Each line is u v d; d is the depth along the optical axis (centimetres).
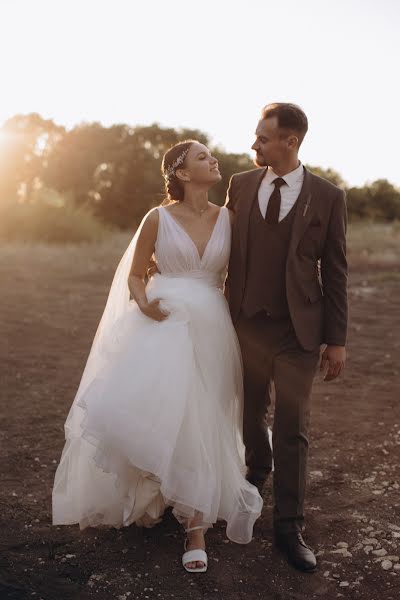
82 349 748
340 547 314
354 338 826
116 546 314
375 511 349
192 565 291
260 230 313
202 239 320
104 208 4181
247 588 280
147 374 298
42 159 4481
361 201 4788
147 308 311
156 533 327
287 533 304
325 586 282
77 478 324
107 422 292
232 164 3831
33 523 334
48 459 419
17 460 415
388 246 2117
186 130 4281
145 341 308
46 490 373
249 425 344
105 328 335
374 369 666
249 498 315
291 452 307
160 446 290
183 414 298
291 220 310
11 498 361
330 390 588
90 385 308
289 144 306
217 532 330
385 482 386
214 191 3750
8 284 1292
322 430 479
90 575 288
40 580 283
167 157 321
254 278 316
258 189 320
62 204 2636
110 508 320
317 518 342
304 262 312
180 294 313
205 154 317
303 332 310
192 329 312
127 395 295
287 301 309
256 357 324
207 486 296
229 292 336
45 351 732
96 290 1246
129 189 4194
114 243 2338
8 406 527
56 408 525
